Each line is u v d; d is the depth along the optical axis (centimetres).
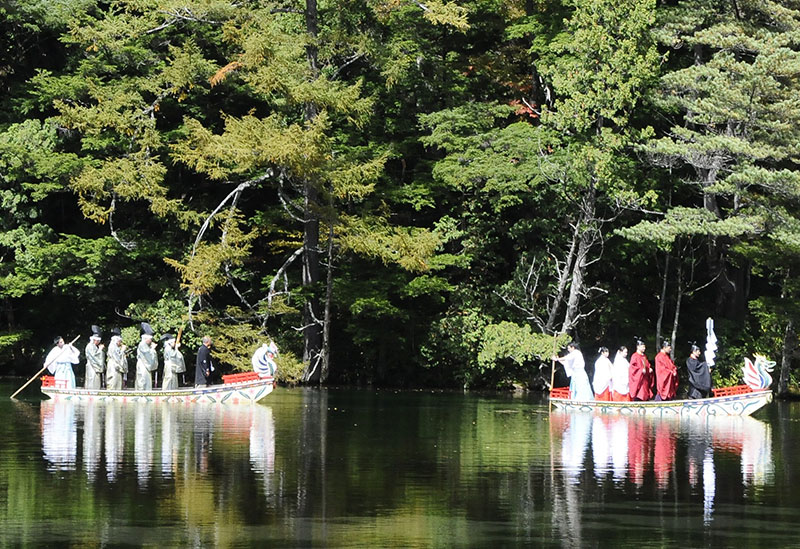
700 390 4700
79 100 6125
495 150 5938
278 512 2353
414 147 6500
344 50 5928
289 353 5956
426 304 6366
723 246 6022
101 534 2148
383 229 5812
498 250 6512
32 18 6141
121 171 5597
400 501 2486
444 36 6600
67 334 6562
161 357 6034
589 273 6344
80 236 6481
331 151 5812
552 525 2281
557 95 6538
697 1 5575
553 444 3450
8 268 6081
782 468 2994
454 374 6172
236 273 6297
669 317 6366
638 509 2441
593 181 5516
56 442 3284
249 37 5519
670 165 5550
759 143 5219
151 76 5956
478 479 2769
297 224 6366
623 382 4794
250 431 3662
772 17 5422
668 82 5353
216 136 5459
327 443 3397
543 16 6316
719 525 2298
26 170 5856
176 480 2675
